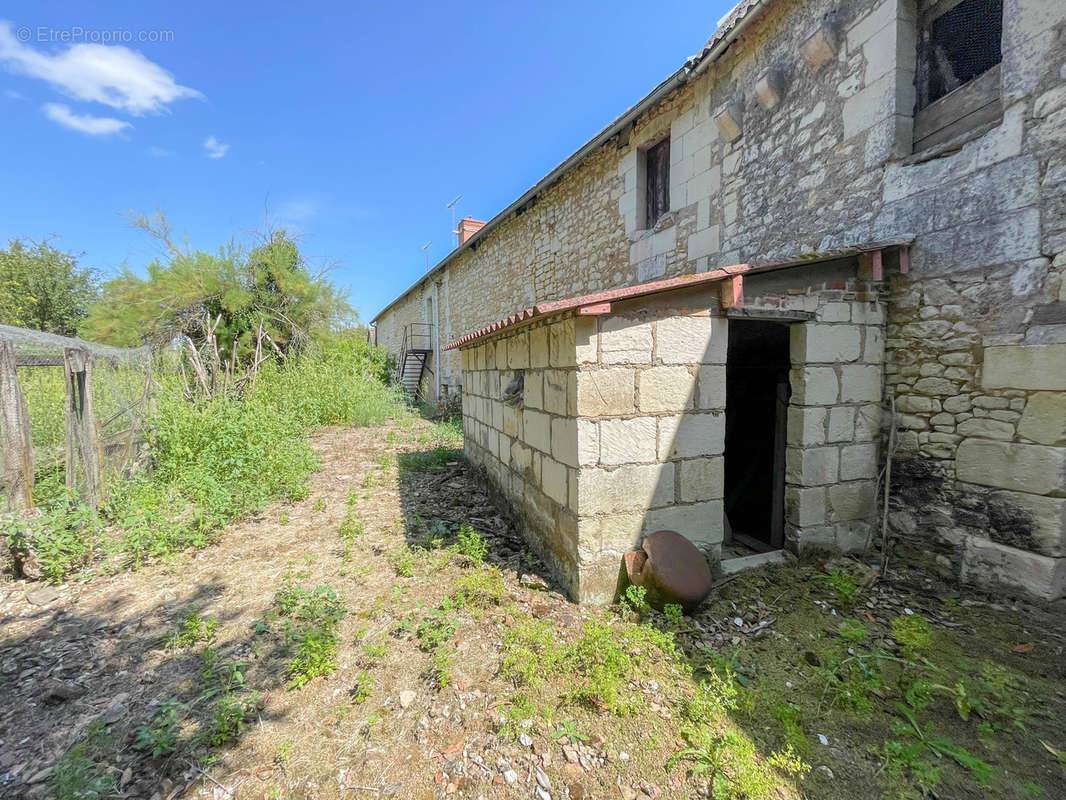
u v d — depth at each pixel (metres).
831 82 3.91
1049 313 2.62
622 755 1.85
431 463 6.68
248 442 5.55
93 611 2.91
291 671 2.32
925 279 3.28
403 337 19.22
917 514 3.39
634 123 6.34
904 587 3.16
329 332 12.87
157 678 2.28
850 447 3.55
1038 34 2.63
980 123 3.01
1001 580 2.89
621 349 2.94
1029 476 2.75
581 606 2.94
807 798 1.68
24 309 12.88
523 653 2.36
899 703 2.12
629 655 2.44
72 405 4.12
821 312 3.40
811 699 2.19
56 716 2.03
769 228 4.54
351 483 5.80
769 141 4.52
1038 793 1.69
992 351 2.91
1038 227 2.65
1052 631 2.57
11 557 3.35
